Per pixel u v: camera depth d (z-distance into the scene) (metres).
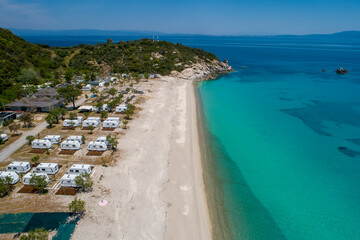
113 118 60.59
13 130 53.25
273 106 83.75
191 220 32.47
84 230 28.83
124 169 41.69
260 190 39.53
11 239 26.91
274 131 62.56
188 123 65.19
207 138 57.28
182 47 166.12
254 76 142.00
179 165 44.88
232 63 198.62
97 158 44.38
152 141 52.78
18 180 36.91
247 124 66.81
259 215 34.22
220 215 33.84
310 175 43.91
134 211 32.62
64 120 59.31
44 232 26.11
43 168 38.25
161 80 115.81
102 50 143.00
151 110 72.44
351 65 192.75
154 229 30.23
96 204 33.09
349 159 49.41
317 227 32.59
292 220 33.62
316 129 64.44
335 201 37.47
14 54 109.62
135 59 134.12
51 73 109.25
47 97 72.06
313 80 131.38
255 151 51.97
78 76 109.75
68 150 46.62
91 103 76.50
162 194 36.53
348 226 32.84
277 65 190.12
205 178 41.91
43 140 47.12
